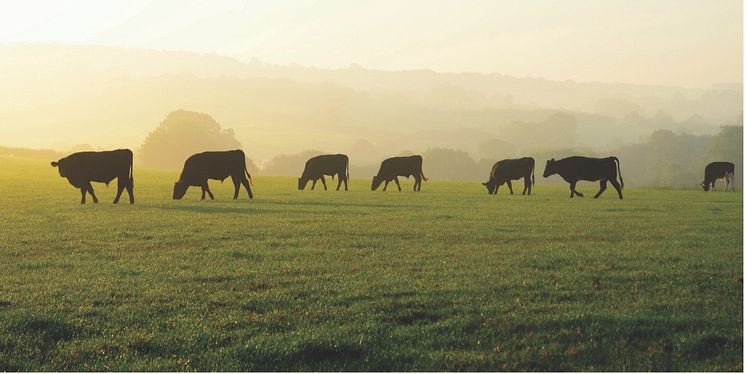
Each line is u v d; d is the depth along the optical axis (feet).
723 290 43.34
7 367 31.01
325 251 58.90
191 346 33.24
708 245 62.85
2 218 84.38
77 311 38.86
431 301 40.50
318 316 37.70
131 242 64.90
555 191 158.81
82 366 31.09
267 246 62.18
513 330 34.88
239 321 36.83
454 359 30.96
